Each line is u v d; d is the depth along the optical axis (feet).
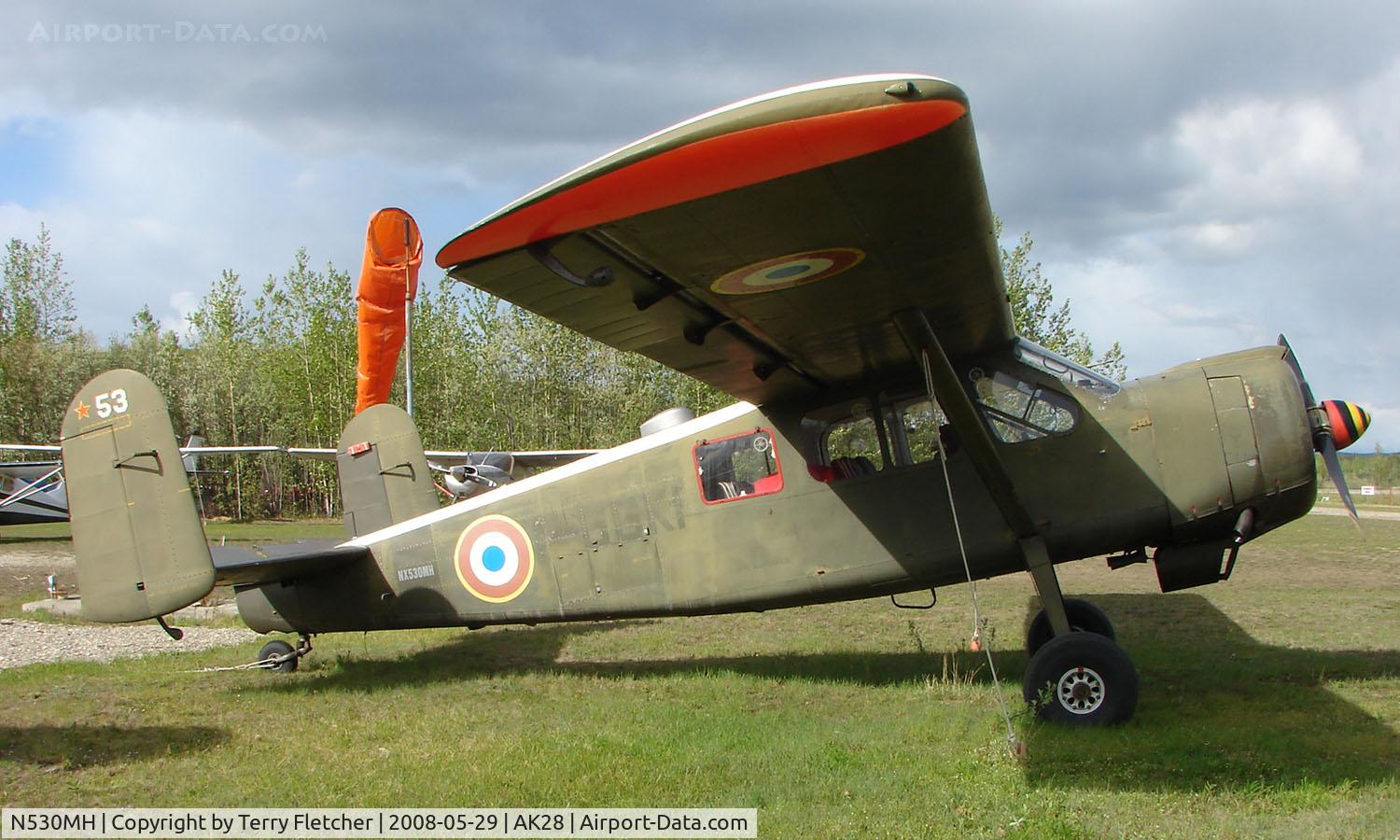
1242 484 21.77
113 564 23.82
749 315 18.80
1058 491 22.70
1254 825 14.39
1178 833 14.08
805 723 21.50
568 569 27.58
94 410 24.18
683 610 26.45
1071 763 17.62
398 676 28.89
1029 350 23.57
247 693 26.66
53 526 111.65
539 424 118.93
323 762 19.40
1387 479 241.76
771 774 17.70
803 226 14.49
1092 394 23.06
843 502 24.67
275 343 158.92
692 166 12.70
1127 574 55.16
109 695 26.30
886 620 37.68
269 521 143.23
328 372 133.69
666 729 21.29
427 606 29.01
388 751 20.07
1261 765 17.28
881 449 24.44
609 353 119.75
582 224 13.85
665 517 26.50
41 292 158.61
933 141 12.55
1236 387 22.29
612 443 113.60
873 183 13.37
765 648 32.24
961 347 22.82
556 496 27.78
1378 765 17.25
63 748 20.71
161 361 163.22
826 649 31.65
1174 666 26.12
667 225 14.08
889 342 21.54
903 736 19.99
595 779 17.48
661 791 16.88
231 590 56.49
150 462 23.72
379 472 32.86
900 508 24.13
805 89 12.27
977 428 20.59
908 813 15.35
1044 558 22.30
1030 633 26.13
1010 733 18.48
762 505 25.49
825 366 22.99
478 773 18.06
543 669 29.68
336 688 27.17
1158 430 22.45
